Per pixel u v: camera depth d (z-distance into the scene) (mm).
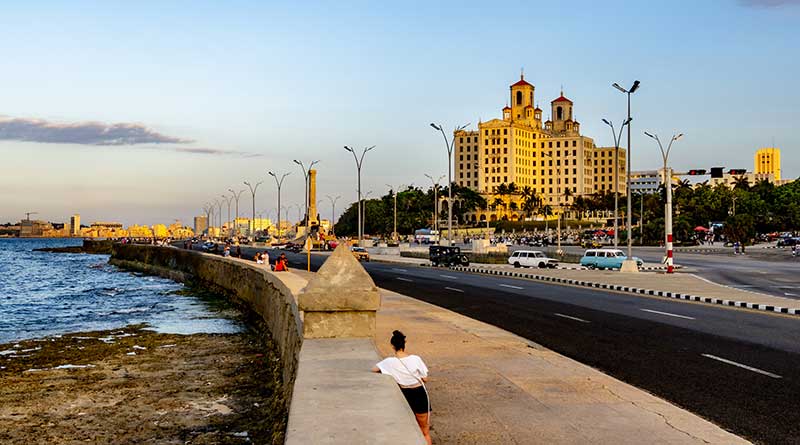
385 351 15859
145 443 14555
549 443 8977
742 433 9633
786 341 17672
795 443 9180
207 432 15242
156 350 27000
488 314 24484
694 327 20562
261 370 22312
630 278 42688
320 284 11922
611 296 31766
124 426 15875
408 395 8594
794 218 144250
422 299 30344
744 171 51156
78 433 15391
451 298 30875
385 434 5715
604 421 10016
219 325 35531
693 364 14703
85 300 52844
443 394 11727
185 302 49438
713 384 12742
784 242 104438
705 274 48406
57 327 36625
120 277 84438
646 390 12320
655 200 164250
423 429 8641
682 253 87625
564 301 29281
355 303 11844
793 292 33969
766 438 9391
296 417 6309
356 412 6516
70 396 18984
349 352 10250
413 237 162250
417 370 8633
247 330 33312
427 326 20422
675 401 11469
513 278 45875
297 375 8445
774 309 25031
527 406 10914
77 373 22391
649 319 22672
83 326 36938
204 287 60156
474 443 8992
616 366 14594
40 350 27297
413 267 62156
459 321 21609
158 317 39812
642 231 120500
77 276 87125
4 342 29984
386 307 25906
